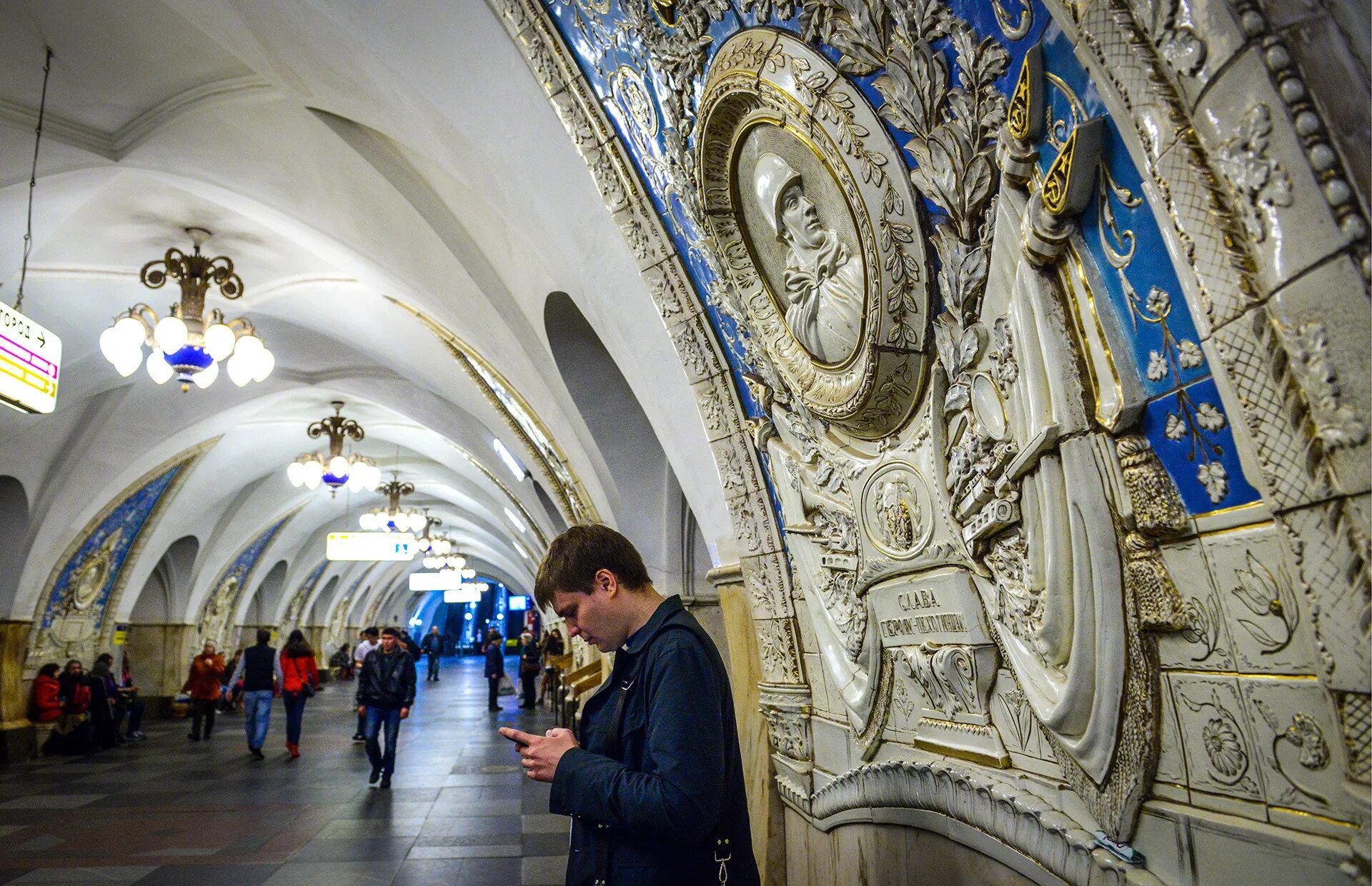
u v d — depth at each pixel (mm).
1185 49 1024
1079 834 1586
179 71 5672
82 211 7840
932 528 2090
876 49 1748
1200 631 1293
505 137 4051
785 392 2920
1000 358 1650
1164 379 1282
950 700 2170
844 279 2191
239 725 15602
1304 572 1021
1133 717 1422
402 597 44312
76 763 10484
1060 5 1204
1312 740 1092
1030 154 1435
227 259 7570
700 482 4180
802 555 3125
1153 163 1122
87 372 10594
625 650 1811
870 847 2764
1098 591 1440
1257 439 1062
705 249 3070
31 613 12328
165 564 17797
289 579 24219
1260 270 998
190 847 5777
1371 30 905
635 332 4152
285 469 18031
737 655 4059
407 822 6613
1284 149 940
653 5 2586
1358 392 903
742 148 2449
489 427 10430
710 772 1579
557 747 1754
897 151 1848
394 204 6066
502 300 6297
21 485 11680
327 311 10172
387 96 4496
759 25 2123
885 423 2266
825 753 3230
